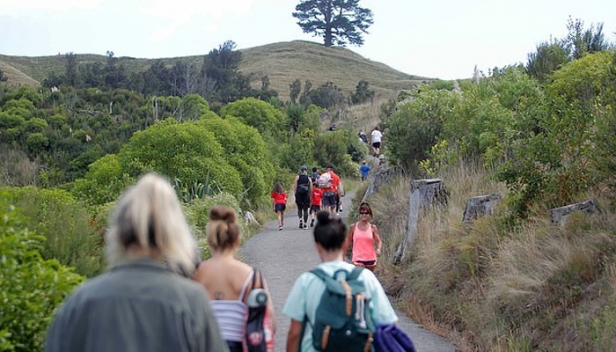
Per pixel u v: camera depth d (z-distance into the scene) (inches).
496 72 854.5
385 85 4598.9
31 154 1985.7
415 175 797.9
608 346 299.6
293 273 591.5
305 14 5674.2
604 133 430.0
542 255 401.7
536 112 486.0
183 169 878.4
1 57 4923.7
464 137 736.3
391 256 601.3
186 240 146.0
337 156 1771.7
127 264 138.9
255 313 211.0
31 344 206.1
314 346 203.2
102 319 130.5
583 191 456.4
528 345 349.4
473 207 525.0
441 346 392.5
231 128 1123.3
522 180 476.1
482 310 407.8
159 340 130.3
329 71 4940.9
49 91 2561.5
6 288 203.8
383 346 204.5
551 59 898.7
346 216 969.5
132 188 146.2
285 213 1169.4
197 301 136.9
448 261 489.1
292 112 1943.9
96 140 2108.8
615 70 471.5
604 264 362.9
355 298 203.8
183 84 3398.1
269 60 5083.7
